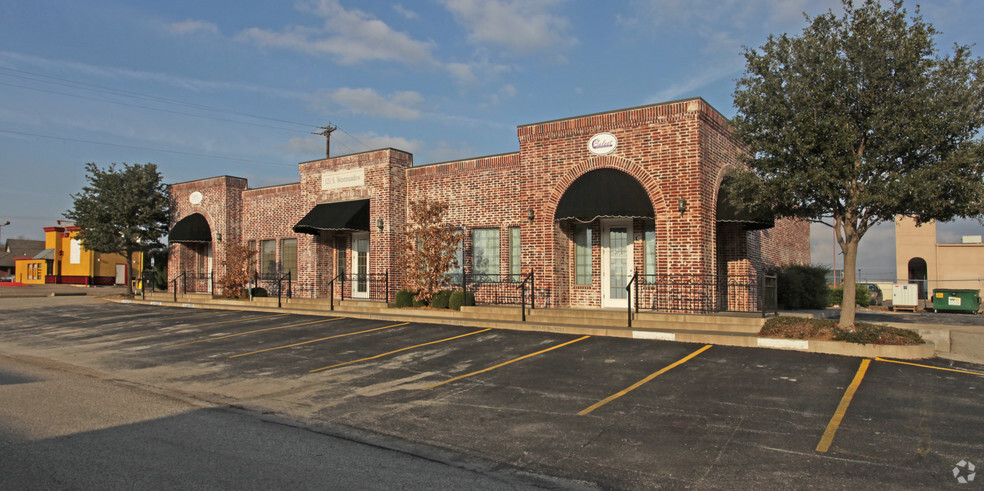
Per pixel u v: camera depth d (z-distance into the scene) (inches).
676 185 620.7
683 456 256.1
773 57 497.7
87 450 265.0
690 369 417.1
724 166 673.6
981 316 866.1
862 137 471.2
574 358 467.2
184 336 645.9
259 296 994.1
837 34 472.7
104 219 1151.6
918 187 422.0
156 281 1278.3
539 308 683.4
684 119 619.5
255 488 219.0
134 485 220.8
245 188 1116.5
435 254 762.2
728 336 500.1
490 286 789.2
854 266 490.3
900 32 448.5
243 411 342.3
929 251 1641.2
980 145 437.4
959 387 362.0
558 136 692.7
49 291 1499.8
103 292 1450.5
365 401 362.9
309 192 976.9
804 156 476.1
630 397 354.3
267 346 568.4
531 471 241.8
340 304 852.0
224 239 1086.4
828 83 463.2
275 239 1051.9
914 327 498.6
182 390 400.5
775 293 603.2
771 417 308.3
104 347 593.9
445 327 641.0
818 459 249.1
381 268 871.1
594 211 624.7
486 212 796.6
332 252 982.4
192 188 1151.6
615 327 571.2
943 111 442.3
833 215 504.1
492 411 334.3
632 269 693.9
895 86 457.4
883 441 270.1
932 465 240.8
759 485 223.0
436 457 259.9
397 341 570.6
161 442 279.0
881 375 390.3
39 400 369.4
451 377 422.3
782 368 412.5
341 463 250.5
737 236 713.6
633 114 647.1
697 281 605.6
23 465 243.4
